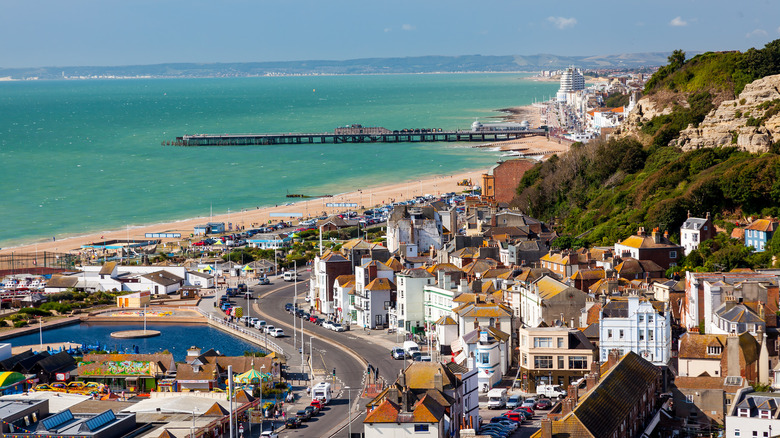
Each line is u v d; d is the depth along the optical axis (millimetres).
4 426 189250
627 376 191625
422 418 175375
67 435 186375
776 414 177250
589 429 159250
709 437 192500
